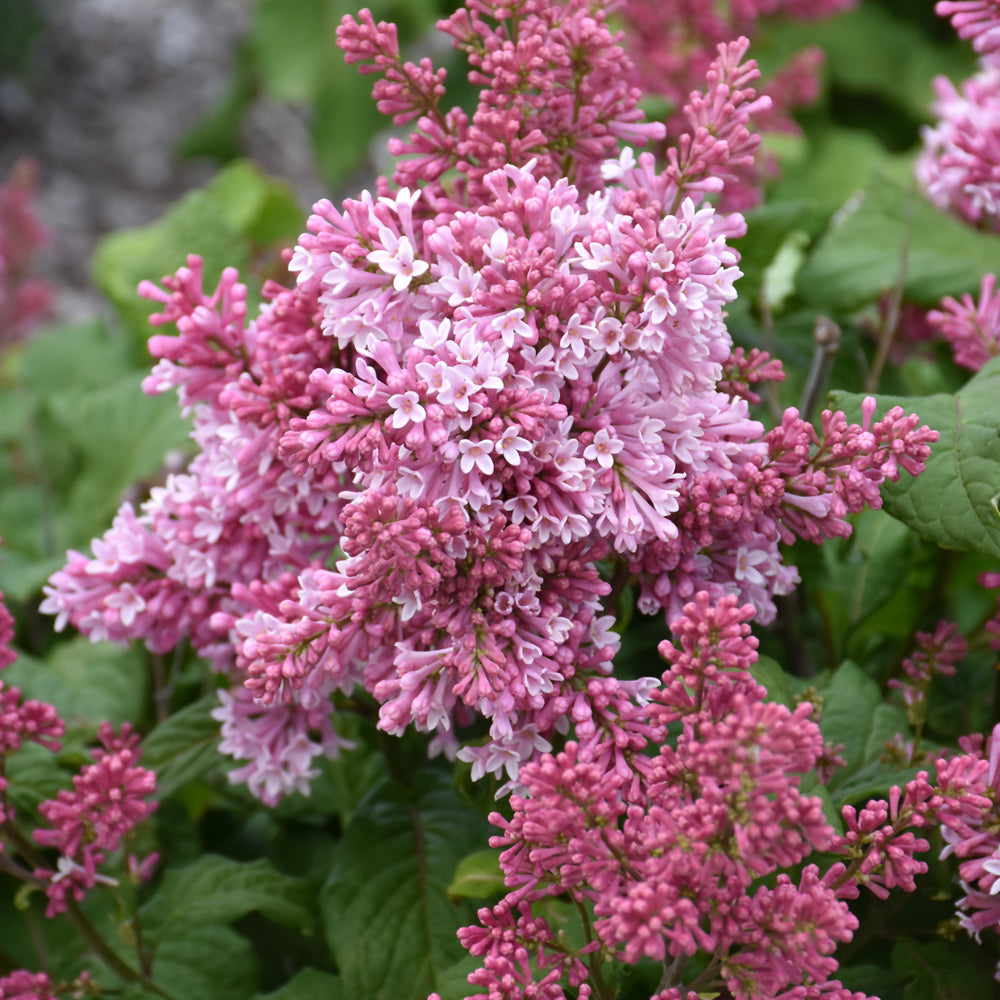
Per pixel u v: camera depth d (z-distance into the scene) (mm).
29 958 750
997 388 672
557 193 646
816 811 596
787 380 800
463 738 729
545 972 653
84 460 871
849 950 689
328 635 641
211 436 682
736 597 633
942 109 801
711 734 600
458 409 626
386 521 620
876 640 763
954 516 658
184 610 697
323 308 660
